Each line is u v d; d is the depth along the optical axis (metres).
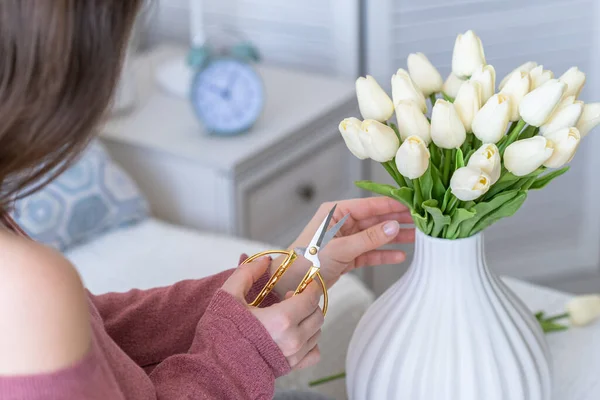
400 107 0.81
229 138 1.72
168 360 0.79
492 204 0.81
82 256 1.50
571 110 0.81
